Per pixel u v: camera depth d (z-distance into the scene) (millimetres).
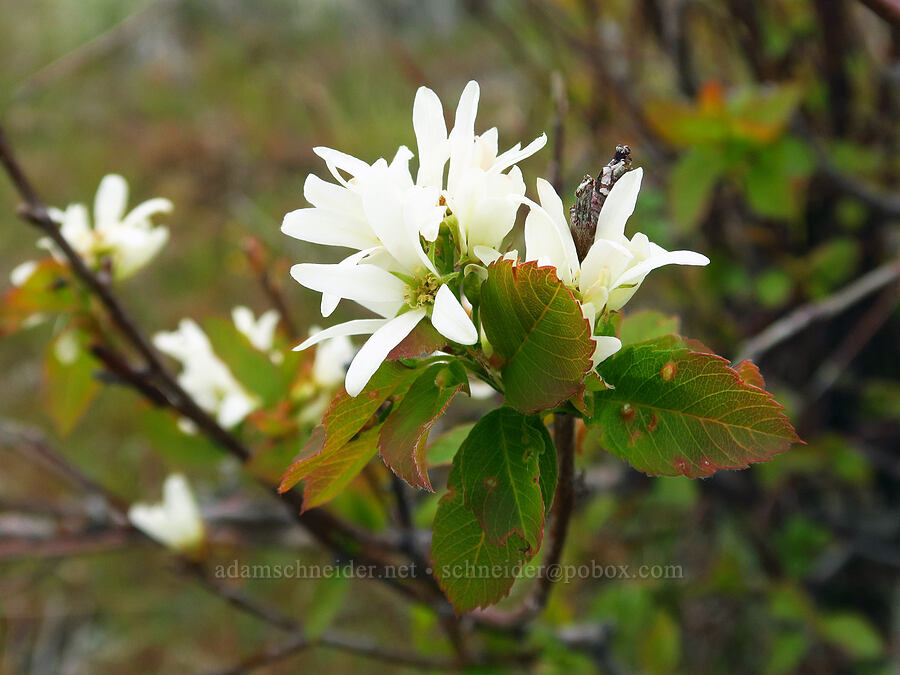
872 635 415
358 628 591
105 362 228
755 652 498
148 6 391
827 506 498
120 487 678
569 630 324
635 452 165
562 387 154
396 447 154
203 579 282
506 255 157
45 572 589
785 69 416
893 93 424
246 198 841
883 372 458
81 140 990
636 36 467
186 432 277
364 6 1114
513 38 473
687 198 350
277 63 1049
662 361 163
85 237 245
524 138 439
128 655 607
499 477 160
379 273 159
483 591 162
